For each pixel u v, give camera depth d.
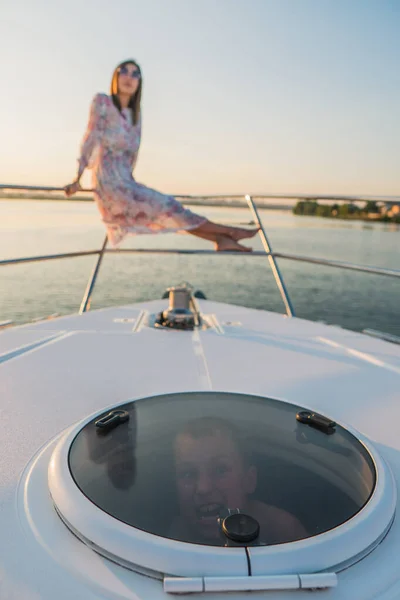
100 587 0.51
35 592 0.51
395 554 0.56
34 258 2.01
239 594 0.50
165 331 1.91
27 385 1.23
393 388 1.24
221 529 0.55
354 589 0.51
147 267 23.48
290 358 1.54
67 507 0.60
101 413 0.85
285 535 0.54
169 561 0.51
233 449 0.73
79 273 21.08
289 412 0.89
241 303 16.70
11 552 0.57
